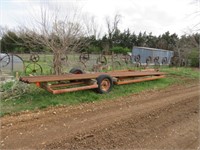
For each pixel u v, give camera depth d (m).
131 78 9.49
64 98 6.49
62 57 9.85
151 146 3.91
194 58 22.55
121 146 3.82
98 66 12.50
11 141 3.77
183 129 4.77
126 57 16.92
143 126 4.75
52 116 5.05
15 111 5.20
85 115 5.23
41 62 14.32
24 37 10.52
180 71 15.45
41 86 6.55
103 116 5.21
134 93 7.91
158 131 4.56
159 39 44.97
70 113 5.33
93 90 7.61
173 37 42.75
